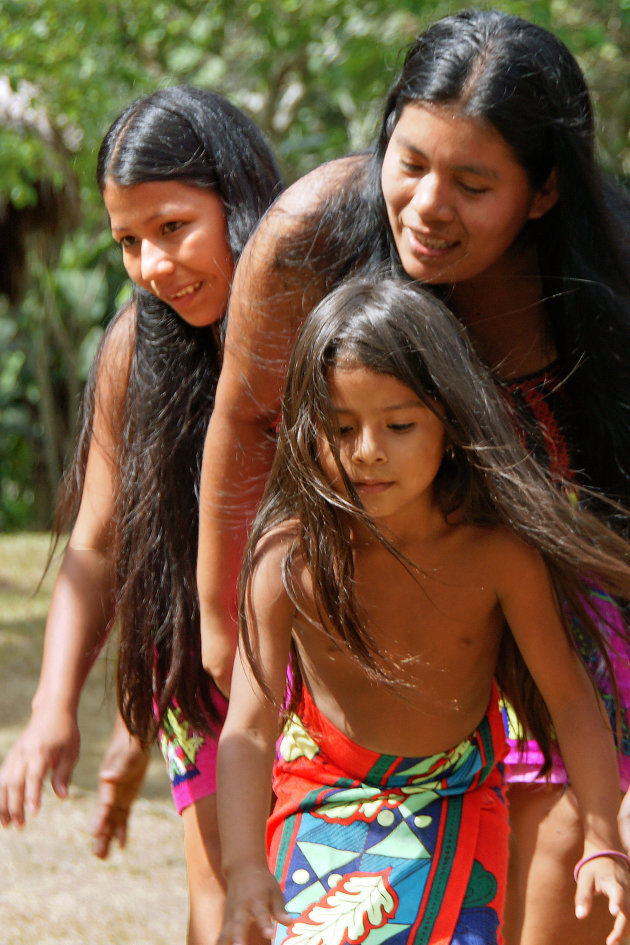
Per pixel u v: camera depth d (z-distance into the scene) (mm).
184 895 6227
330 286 4223
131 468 4914
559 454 4523
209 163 4738
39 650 10453
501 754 4309
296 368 3773
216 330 4828
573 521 3951
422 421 3688
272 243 4203
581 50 13406
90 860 6602
